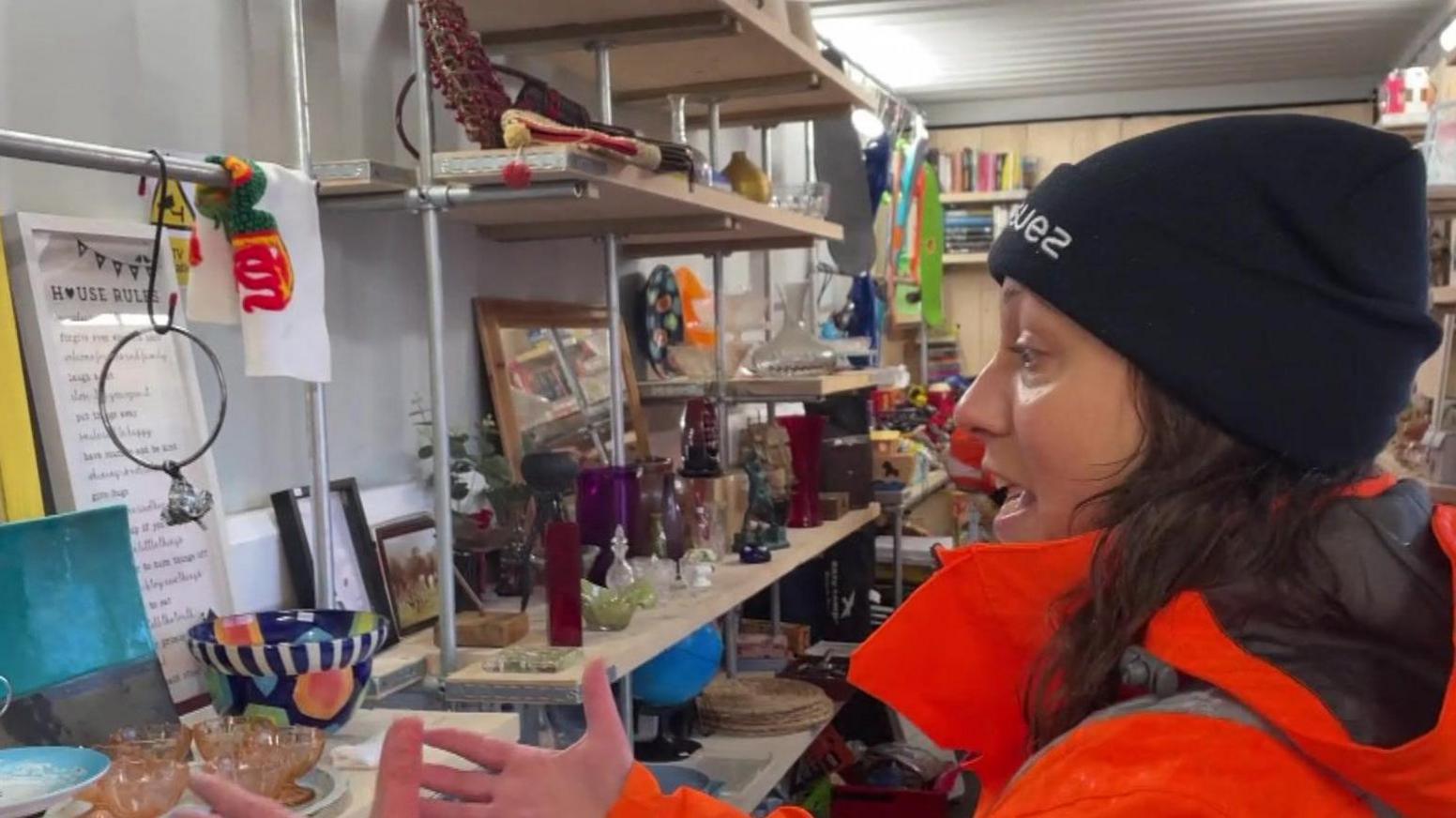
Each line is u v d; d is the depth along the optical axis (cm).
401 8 232
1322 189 76
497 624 203
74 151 131
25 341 150
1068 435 80
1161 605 73
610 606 209
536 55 280
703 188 236
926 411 545
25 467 144
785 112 358
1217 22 548
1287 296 75
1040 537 86
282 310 155
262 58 196
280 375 158
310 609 190
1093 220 79
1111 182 80
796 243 329
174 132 180
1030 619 86
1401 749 62
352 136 219
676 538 253
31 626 132
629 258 329
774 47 280
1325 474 75
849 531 341
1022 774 75
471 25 254
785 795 336
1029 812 70
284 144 196
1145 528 74
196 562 167
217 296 154
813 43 312
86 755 122
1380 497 75
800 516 330
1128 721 71
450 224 252
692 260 387
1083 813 67
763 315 369
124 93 172
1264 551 71
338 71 206
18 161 156
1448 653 68
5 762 121
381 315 229
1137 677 77
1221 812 65
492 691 184
